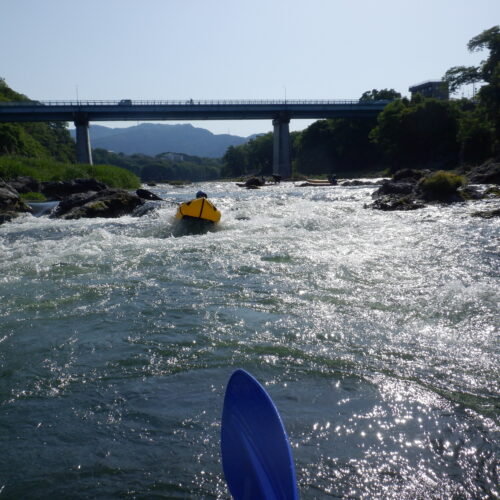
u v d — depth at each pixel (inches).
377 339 175.3
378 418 123.6
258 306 215.2
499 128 2153.1
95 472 106.2
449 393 135.9
